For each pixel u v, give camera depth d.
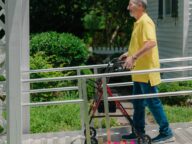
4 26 7.22
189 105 13.52
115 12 25.58
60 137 9.03
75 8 24.97
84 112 7.35
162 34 18.09
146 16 7.79
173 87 13.55
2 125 7.31
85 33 26.20
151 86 7.93
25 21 9.05
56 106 11.91
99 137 8.35
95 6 25.97
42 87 13.38
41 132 9.92
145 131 8.70
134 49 7.93
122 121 10.87
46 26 24.58
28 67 9.07
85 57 16.33
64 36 16.45
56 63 15.91
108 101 7.54
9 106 6.88
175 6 15.78
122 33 25.62
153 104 7.98
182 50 15.08
